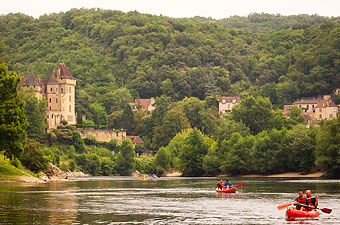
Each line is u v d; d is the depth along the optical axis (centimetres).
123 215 8488
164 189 15225
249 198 11562
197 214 8631
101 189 15150
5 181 16775
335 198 11250
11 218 8000
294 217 8212
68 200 10969
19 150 15800
